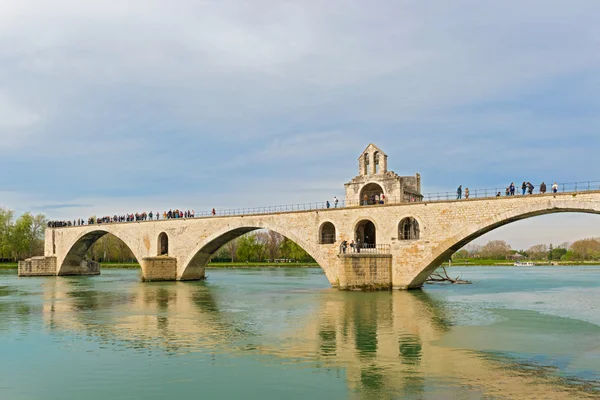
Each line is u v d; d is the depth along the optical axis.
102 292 66.94
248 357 29.28
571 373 25.72
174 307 50.41
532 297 58.16
